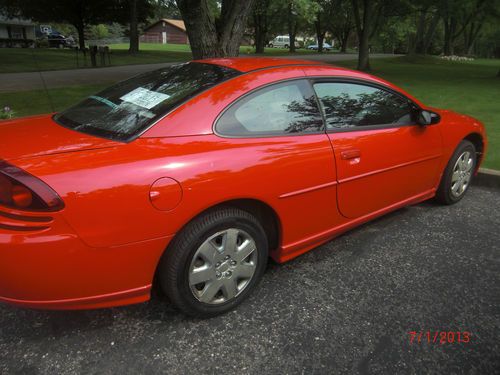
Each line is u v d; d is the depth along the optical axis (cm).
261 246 252
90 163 195
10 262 182
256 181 236
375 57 3572
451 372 212
